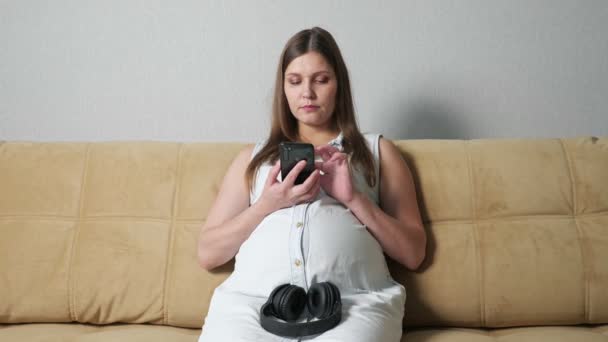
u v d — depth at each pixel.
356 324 0.94
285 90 1.29
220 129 1.67
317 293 0.97
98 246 1.25
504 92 1.61
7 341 1.10
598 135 1.61
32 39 1.64
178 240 1.25
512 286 1.18
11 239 1.25
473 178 1.26
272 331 0.93
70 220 1.28
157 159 1.32
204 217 1.27
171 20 1.63
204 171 1.31
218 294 1.09
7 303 1.22
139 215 1.28
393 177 1.24
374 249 1.12
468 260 1.20
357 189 1.20
